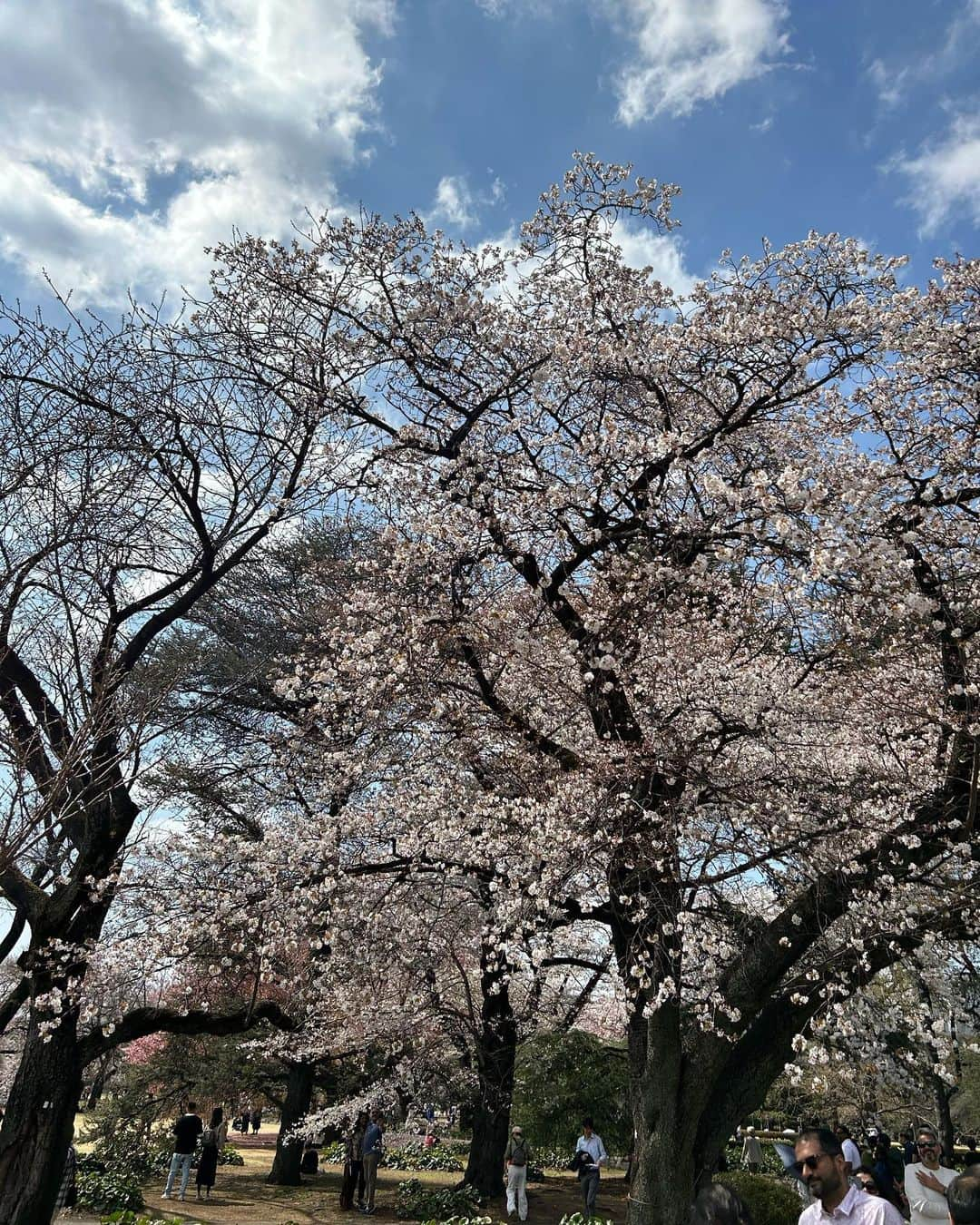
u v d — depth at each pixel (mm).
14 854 5891
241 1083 18984
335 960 10289
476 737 8922
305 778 11188
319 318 9617
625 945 8039
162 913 8539
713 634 8992
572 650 7977
